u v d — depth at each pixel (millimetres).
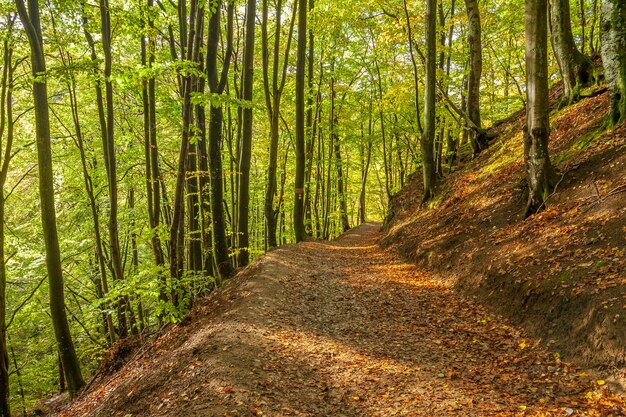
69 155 17375
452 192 14906
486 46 21375
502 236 9336
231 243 18328
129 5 11781
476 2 16781
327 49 22672
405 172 36812
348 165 29672
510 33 19422
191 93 8695
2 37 10141
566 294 6238
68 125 17625
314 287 10367
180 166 8852
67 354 10648
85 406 8023
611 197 7418
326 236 31359
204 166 13641
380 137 27031
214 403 4789
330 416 4812
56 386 19125
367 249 17328
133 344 11195
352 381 5668
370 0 16969
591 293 5840
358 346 6891
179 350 7109
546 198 9070
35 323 16375
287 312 8297
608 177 8047
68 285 18719
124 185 20188
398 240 15500
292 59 22828
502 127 18141
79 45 12359
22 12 9234
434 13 14734
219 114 12883
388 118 27234
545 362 5684
